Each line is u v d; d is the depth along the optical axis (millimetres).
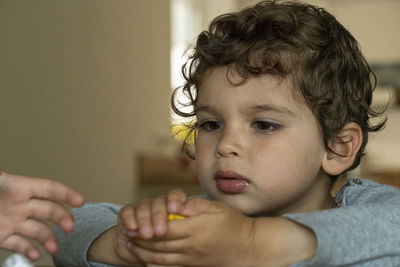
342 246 495
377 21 4211
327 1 4223
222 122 715
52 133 1461
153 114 2398
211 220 478
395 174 2398
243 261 494
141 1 2271
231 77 704
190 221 469
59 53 1505
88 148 1704
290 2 918
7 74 1255
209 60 734
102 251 609
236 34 761
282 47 724
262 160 675
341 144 771
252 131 695
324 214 542
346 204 739
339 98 762
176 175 2176
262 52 716
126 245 526
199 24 3826
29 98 1348
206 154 709
